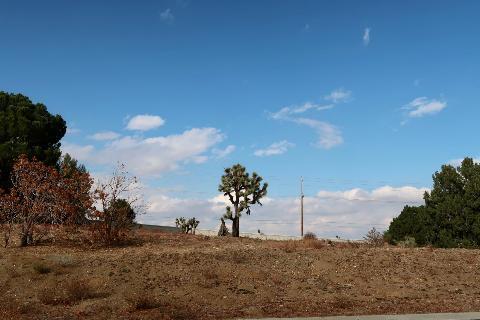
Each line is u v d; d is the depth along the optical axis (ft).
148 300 45.85
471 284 61.67
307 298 51.70
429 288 58.75
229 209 110.11
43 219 76.54
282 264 64.13
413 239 105.81
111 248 73.46
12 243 74.43
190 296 50.16
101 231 76.43
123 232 79.97
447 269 67.36
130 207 79.82
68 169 80.38
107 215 76.79
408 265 67.87
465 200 103.35
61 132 136.67
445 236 103.76
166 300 48.42
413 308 48.78
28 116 127.95
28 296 49.03
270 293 52.80
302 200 179.11
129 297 47.32
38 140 127.85
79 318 41.34
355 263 66.95
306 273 61.26
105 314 43.04
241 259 64.18
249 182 109.50
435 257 73.20
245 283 55.52
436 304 51.34
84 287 49.47
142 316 42.42
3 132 122.11
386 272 63.98
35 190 74.23
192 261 61.72
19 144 118.01
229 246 76.69
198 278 55.67
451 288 59.31
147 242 80.38
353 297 53.21
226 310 45.93
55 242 76.33
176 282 53.93
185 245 77.66
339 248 78.95
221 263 61.77
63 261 58.80
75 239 78.95
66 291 49.44
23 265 57.93
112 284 52.21
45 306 45.60
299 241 89.04
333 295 53.31
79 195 76.28
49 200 75.46
